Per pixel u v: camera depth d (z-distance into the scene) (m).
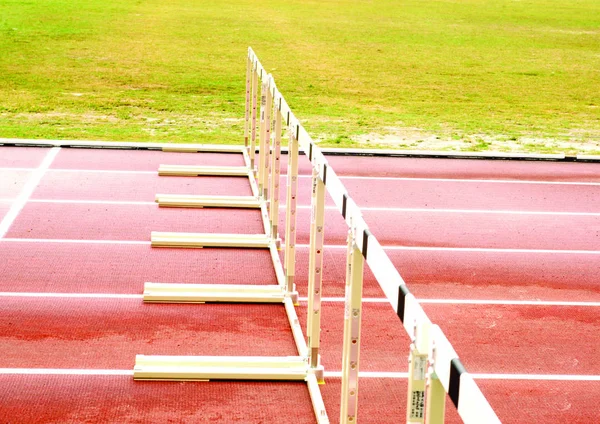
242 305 7.39
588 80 22.50
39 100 17.08
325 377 6.13
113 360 6.26
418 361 3.22
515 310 7.62
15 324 6.81
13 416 5.43
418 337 3.15
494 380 6.24
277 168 8.53
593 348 6.89
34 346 6.45
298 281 8.02
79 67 21.03
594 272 8.75
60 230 9.27
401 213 10.59
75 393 5.76
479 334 7.07
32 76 19.64
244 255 8.71
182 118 16.06
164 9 32.94
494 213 10.80
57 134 14.10
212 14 32.22
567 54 26.88
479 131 15.94
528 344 6.91
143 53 23.42
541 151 14.41
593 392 6.12
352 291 4.39
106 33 26.53
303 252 8.94
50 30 26.58
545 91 20.77
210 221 9.85
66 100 17.23
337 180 4.87
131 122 15.49
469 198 11.45
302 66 22.61
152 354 6.38
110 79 19.73
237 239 8.95
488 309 7.62
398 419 5.61
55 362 6.20
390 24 32.19
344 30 29.94
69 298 7.39
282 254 8.80
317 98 18.58
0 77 19.33
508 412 5.78
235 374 5.99
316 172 5.62
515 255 9.19
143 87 19.03
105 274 8.00
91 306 7.23
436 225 10.16
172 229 9.48
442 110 17.94
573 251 9.42
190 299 7.38
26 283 7.70
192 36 26.78
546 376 6.35
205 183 11.53
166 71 21.06
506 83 21.64
